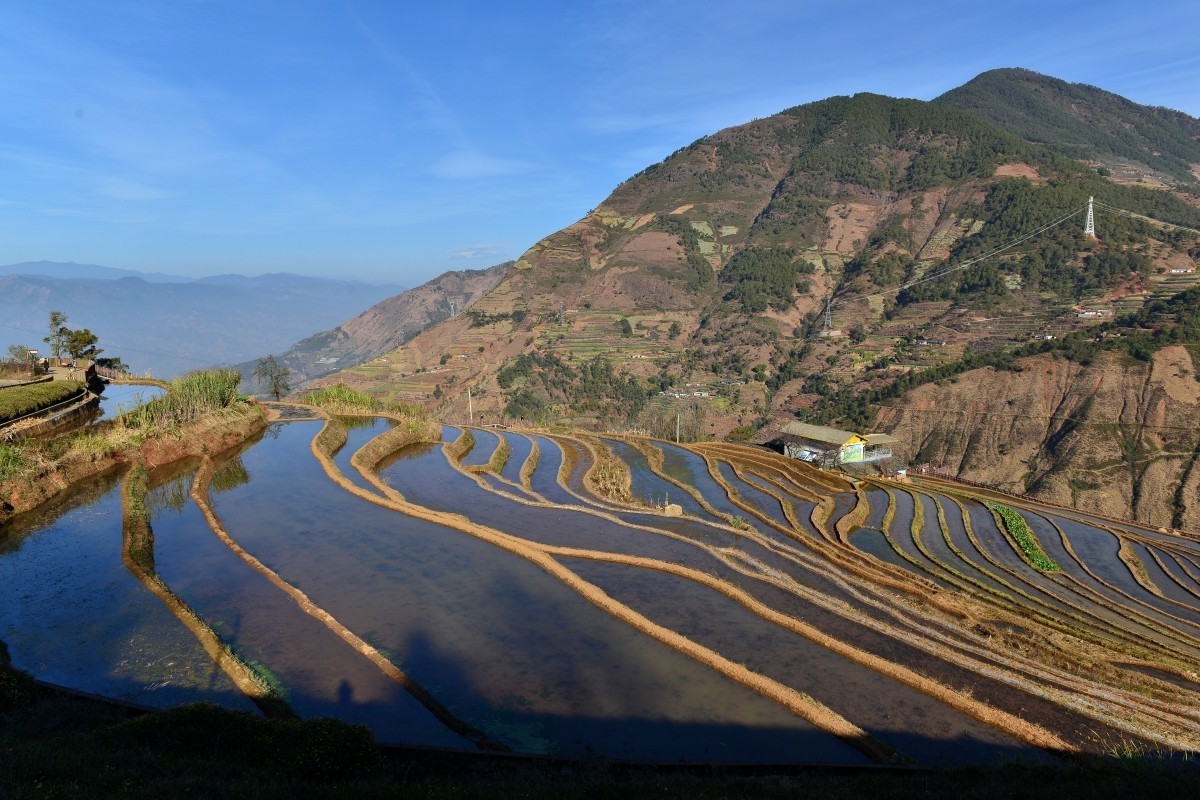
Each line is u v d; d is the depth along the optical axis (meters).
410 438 68.44
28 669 21.47
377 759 16.47
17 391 54.78
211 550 33.53
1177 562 61.62
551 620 27.16
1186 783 16.16
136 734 16.27
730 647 25.61
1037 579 50.59
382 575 31.39
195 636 23.92
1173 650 37.31
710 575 32.94
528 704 21.11
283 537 36.41
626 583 31.83
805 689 22.73
